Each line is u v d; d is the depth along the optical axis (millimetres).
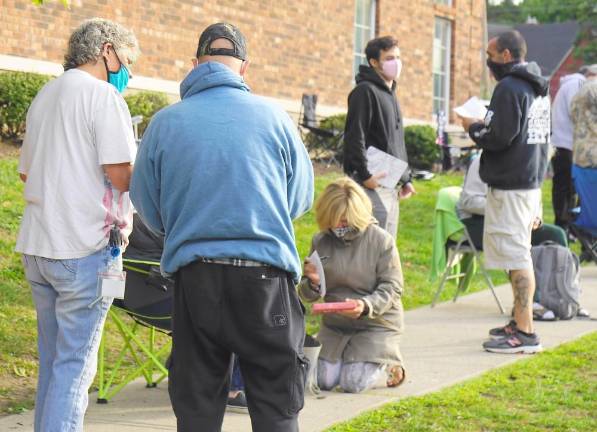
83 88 5957
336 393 8297
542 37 71188
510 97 9312
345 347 8391
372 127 10109
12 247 11875
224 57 5547
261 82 22812
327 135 22594
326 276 8453
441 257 11875
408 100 27766
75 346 5996
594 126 14039
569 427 7324
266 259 5230
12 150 16875
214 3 21375
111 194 6031
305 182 5531
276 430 5316
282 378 5340
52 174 5930
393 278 8305
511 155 9469
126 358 9281
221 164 5211
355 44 26203
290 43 23562
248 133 5273
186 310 5375
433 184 22766
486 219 9750
